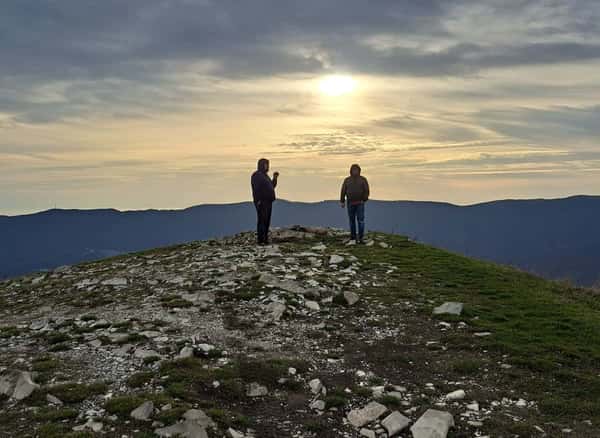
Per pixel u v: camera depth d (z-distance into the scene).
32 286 21.16
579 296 17.72
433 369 10.54
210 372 9.71
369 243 25.56
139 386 9.13
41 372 9.62
